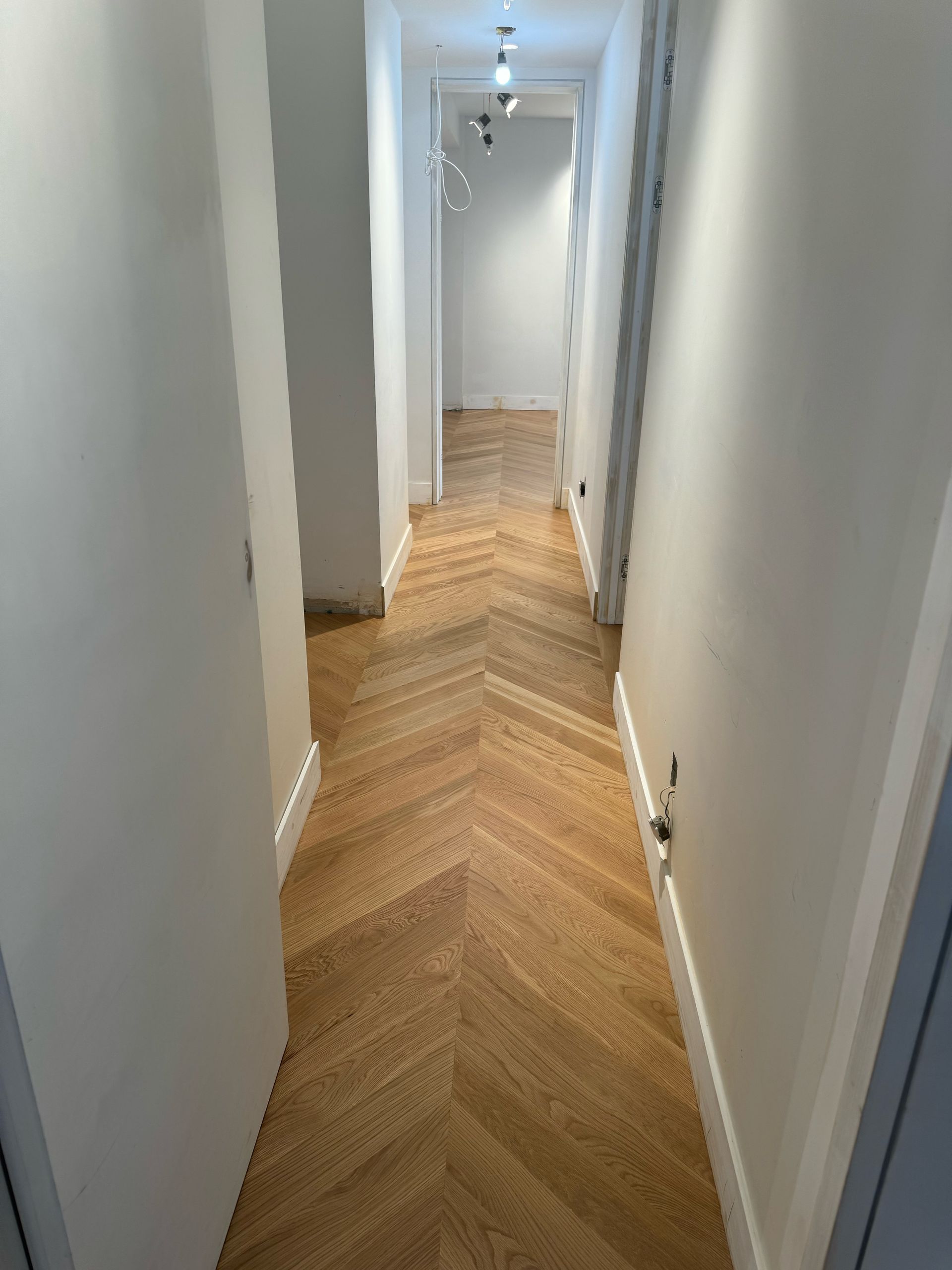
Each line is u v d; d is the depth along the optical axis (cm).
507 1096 163
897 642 87
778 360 133
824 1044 102
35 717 73
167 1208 109
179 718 108
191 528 111
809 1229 104
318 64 317
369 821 246
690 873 183
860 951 92
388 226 381
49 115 74
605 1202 145
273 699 215
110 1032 91
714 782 165
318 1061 169
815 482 114
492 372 948
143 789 97
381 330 370
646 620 257
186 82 107
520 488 623
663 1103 163
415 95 484
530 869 227
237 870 135
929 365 82
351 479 374
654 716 235
